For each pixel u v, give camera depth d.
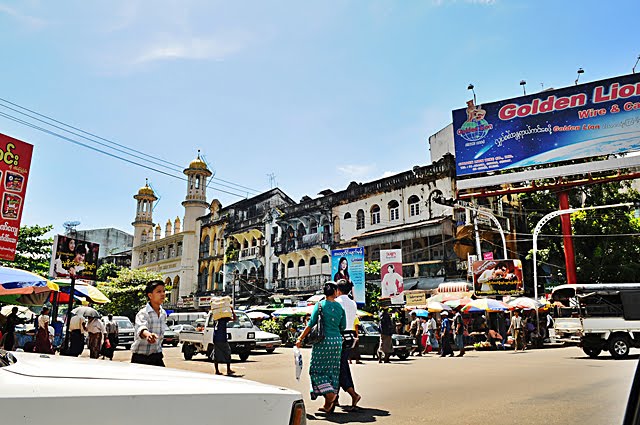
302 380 10.38
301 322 28.89
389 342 15.46
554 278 31.34
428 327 20.67
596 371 11.40
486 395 7.92
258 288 39.34
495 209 31.66
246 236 43.00
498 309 21.97
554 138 25.80
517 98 26.95
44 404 1.74
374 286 28.86
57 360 2.51
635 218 32.06
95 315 12.96
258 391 2.24
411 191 31.30
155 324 5.60
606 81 25.06
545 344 25.19
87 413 1.80
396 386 9.18
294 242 38.03
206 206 50.88
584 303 15.84
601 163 24.66
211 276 46.34
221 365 14.48
